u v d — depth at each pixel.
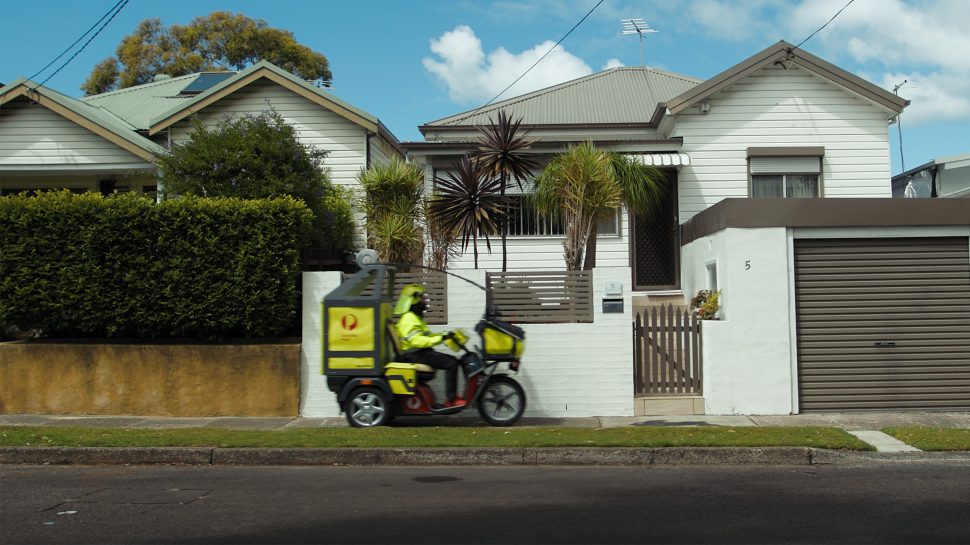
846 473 8.77
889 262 12.29
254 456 9.59
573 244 13.16
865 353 12.23
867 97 17.70
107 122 16.97
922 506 7.23
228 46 39.19
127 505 7.41
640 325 12.41
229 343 12.35
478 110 21.92
